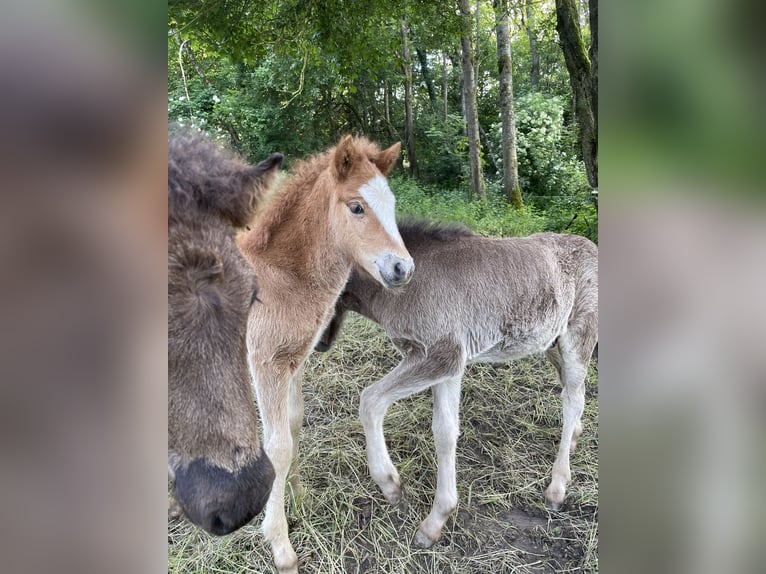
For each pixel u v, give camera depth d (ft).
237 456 4.27
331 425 10.64
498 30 29.32
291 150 39.86
